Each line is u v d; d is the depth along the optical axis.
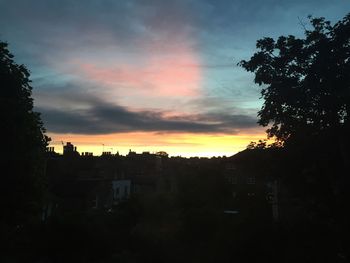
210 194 54.56
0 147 25.19
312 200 23.47
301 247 23.92
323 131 22.33
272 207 33.91
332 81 21.55
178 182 65.88
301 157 23.19
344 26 21.88
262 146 25.02
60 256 32.47
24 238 31.97
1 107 24.83
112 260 34.56
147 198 51.38
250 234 26.86
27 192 26.59
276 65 23.41
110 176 74.50
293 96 22.33
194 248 34.97
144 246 37.56
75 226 33.50
